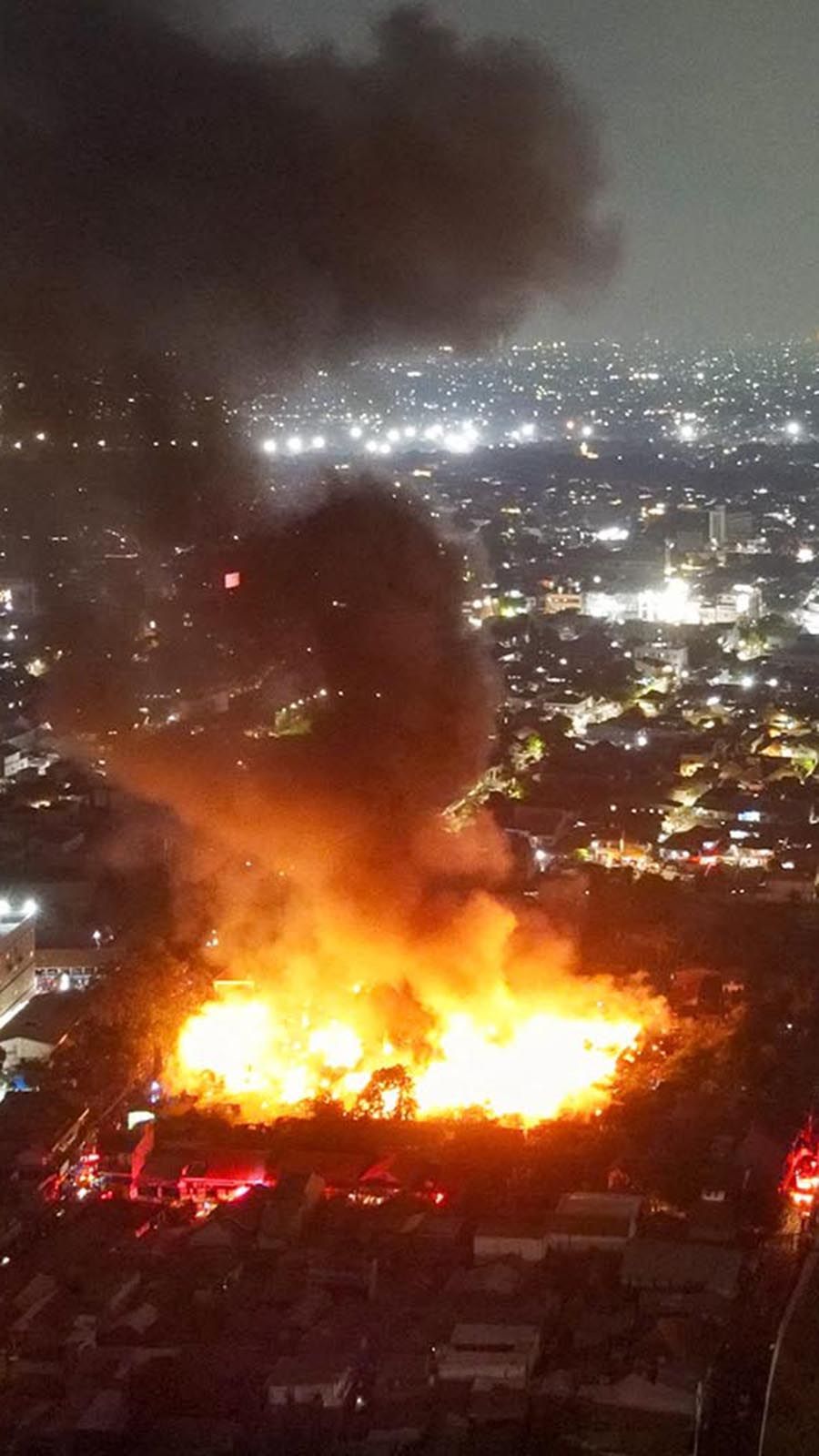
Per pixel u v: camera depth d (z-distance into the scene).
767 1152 69.81
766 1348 54.88
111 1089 77.62
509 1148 71.19
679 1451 49.78
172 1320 57.59
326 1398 52.25
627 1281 59.69
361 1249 62.19
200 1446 50.25
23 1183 68.00
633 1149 70.75
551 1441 50.47
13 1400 53.03
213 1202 68.38
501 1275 59.62
